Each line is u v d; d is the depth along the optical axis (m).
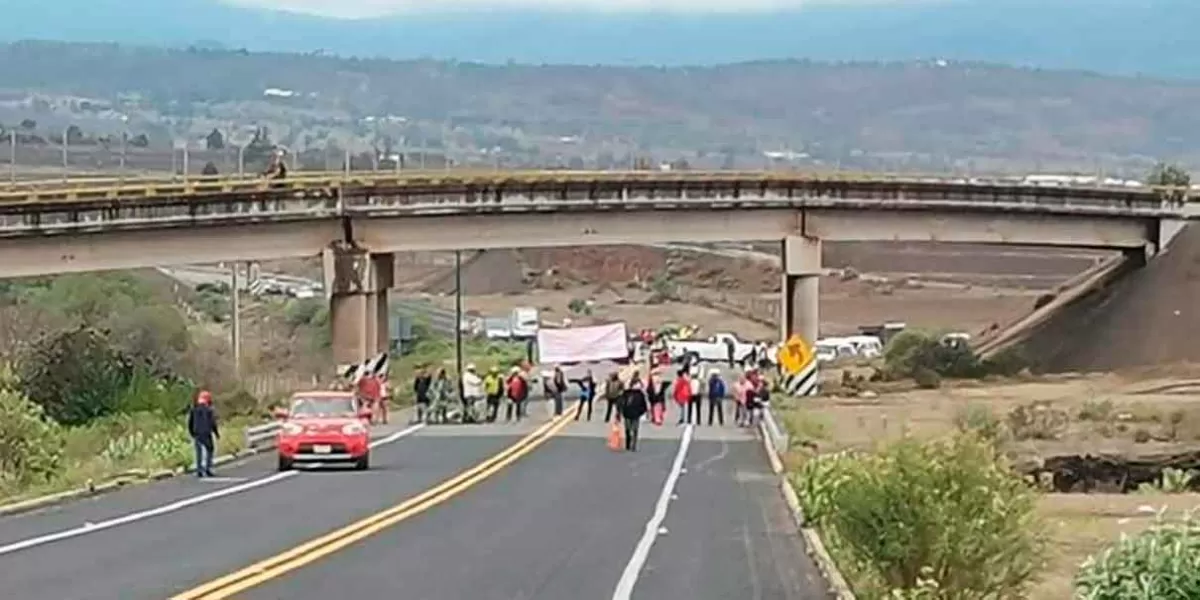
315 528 36.75
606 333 124.69
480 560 31.30
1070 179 134.12
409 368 135.25
